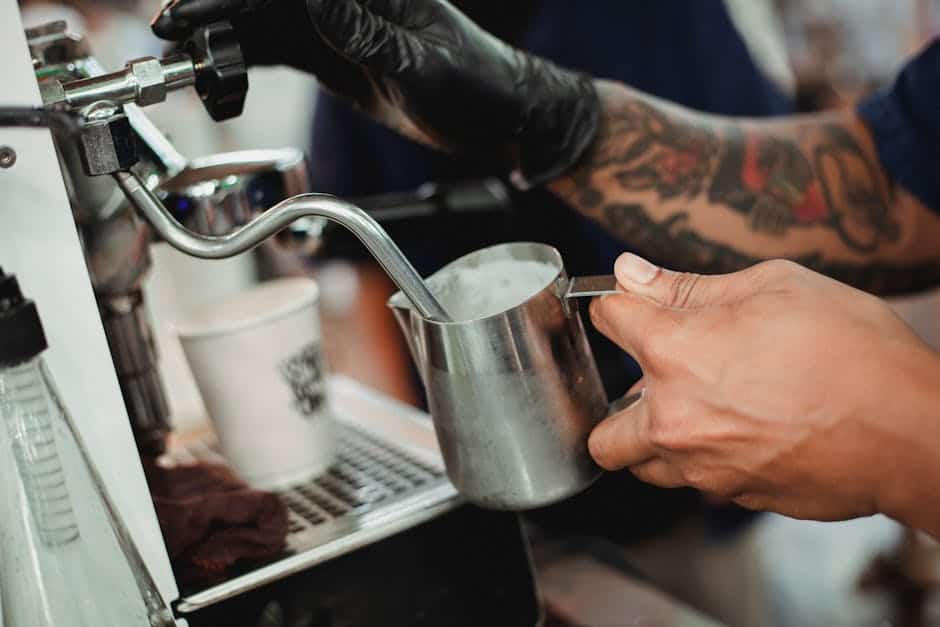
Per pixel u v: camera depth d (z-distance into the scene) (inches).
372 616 25.4
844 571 54.5
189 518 24.7
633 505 52.7
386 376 61.3
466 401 21.8
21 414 18.0
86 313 21.5
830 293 21.2
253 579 24.0
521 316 21.3
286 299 30.6
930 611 50.8
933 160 36.1
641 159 33.1
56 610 18.6
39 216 20.8
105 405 22.0
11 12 19.7
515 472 22.4
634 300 22.2
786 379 20.4
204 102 22.6
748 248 35.2
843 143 37.3
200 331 28.5
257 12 23.7
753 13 57.6
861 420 20.0
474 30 26.3
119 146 20.5
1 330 16.9
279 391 29.2
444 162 53.2
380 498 27.5
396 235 38.4
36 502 18.3
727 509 55.2
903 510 20.5
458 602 26.3
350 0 22.9
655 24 50.2
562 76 30.1
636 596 30.8
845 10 66.6
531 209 50.0
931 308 68.7
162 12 21.9
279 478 29.9
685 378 21.3
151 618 19.8
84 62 25.0
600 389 23.7
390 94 26.5
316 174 57.0
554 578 32.8
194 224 26.5
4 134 20.2
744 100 52.4
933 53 35.5
